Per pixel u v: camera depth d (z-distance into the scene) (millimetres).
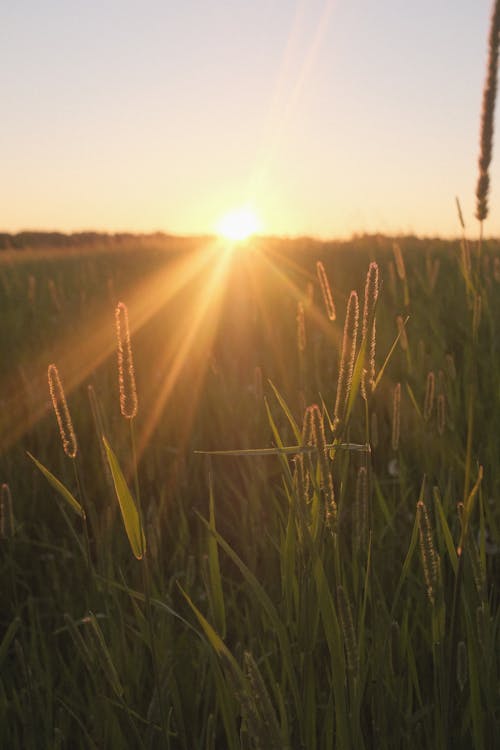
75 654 906
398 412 758
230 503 1181
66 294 3559
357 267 3779
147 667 829
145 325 2748
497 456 1136
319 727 720
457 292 2152
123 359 545
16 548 1157
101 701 687
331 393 1526
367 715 709
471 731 676
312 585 602
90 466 1435
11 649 953
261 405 1349
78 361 2186
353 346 550
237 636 879
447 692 604
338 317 2352
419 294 2215
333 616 554
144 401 1745
